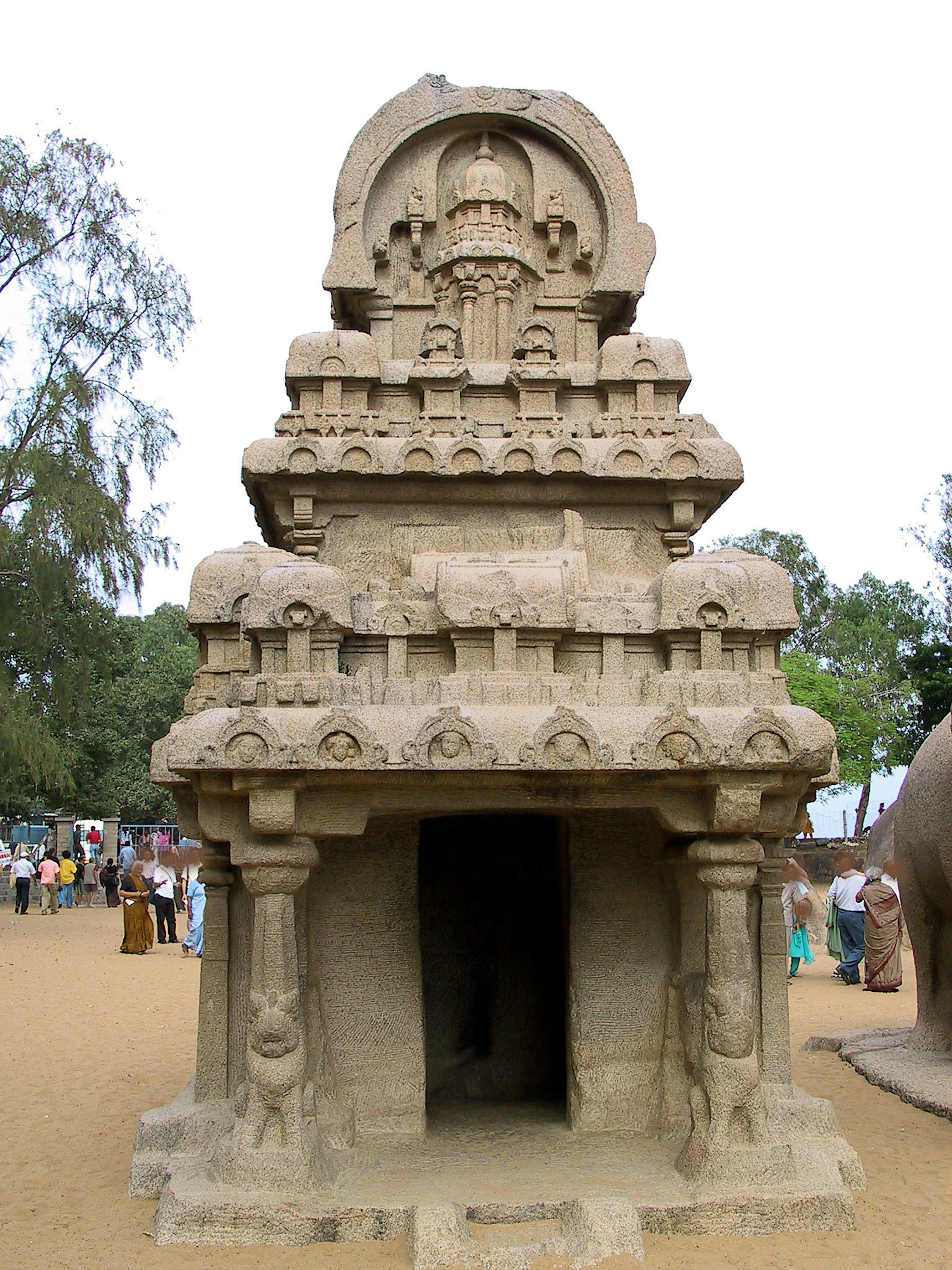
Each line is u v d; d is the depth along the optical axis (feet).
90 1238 16.80
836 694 102.27
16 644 74.79
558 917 24.27
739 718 17.58
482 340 25.81
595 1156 18.80
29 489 73.41
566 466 22.50
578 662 20.08
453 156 27.45
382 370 24.99
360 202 26.30
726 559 21.16
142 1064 30.96
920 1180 19.66
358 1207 16.48
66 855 93.97
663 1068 19.85
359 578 23.02
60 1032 35.94
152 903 65.00
